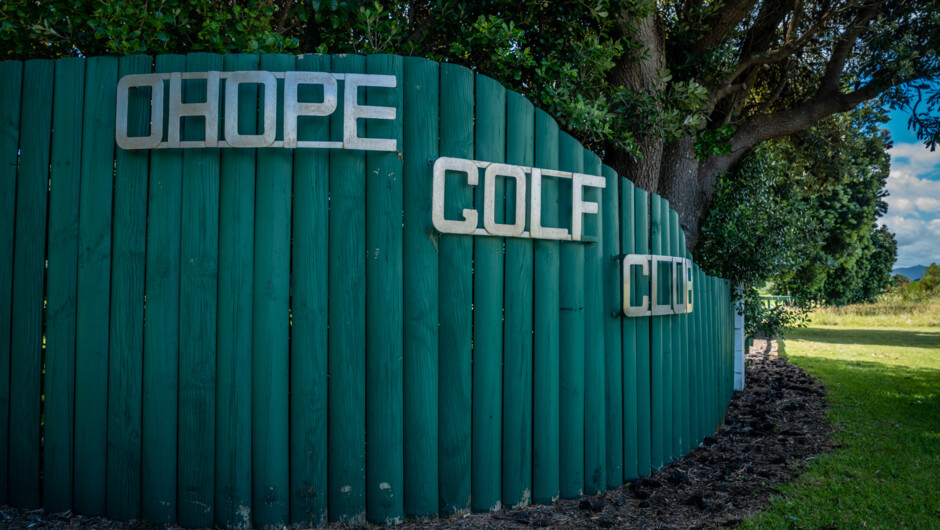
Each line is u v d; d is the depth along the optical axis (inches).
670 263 182.5
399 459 127.0
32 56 165.9
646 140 251.3
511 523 130.1
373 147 123.6
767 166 339.3
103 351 123.7
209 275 122.0
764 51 342.0
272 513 120.8
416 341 128.4
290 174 123.2
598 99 211.3
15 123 126.9
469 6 209.5
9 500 126.2
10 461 125.6
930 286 1471.5
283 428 122.0
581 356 150.6
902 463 184.4
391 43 192.7
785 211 337.1
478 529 125.9
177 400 122.9
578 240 147.7
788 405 280.1
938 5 299.4
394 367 126.5
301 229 123.0
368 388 125.9
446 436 131.6
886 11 323.6
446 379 131.6
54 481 124.1
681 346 199.3
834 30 339.6
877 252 1424.7
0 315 125.3
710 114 334.0
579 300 150.3
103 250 123.7
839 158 463.8
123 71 125.3
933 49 298.5
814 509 144.5
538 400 142.6
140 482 123.1
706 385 227.3
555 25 220.7
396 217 127.3
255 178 122.9
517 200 136.3
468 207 132.6
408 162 129.1
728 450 205.2
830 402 285.3
